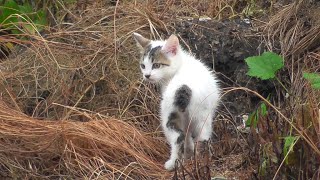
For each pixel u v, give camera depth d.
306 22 7.40
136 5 8.19
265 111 5.95
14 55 7.83
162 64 6.37
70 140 6.11
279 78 7.00
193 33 7.40
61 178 5.90
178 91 5.80
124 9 8.13
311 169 5.37
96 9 8.28
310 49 7.21
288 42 7.27
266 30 7.42
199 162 5.79
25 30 8.00
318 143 5.37
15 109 6.80
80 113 6.62
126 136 6.32
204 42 7.30
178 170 5.75
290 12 7.53
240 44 7.24
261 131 5.76
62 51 7.52
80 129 6.18
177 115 5.86
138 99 7.00
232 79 7.12
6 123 6.30
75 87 7.15
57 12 8.63
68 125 6.22
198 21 7.54
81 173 5.90
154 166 6.02
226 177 5.71
